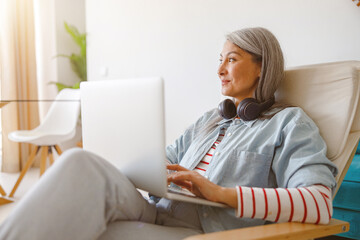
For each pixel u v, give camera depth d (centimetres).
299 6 208
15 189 263
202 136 133
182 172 98
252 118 117
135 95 86
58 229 71
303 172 93
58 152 283
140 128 87
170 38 279
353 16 188
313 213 84
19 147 370
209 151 125
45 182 73
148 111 84
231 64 123
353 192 153
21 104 370
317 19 201
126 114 90
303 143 100
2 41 354
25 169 267
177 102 278
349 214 154
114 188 81
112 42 324
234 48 122
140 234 86
